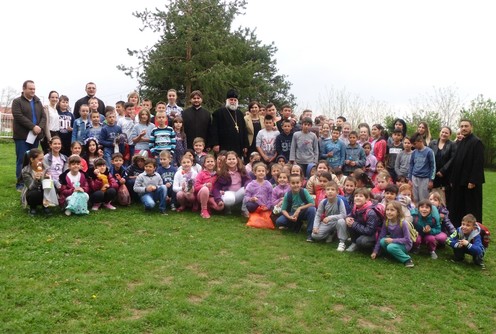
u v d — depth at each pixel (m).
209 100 22.58
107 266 5.98
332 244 7.77
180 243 7.05
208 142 10.45
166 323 4.69
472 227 7.40
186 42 22.47
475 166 8.40
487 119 26.72
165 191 8.66
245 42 24.88
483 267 7.29
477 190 8.49
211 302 5.23
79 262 6.00
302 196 8.13
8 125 25.52
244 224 8.46
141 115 9.91
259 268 6.30
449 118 28.22
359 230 7.38
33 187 7.92
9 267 5.71
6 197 9.09
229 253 6.84
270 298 5.45
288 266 6.51
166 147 9.52
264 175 8.71
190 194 8.86
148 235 7.35
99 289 5.31
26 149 9.71
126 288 5.40
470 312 5.69
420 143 8.97
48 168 8.50
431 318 5.38
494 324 5.45
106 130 9.57
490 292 6.32
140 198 9.05
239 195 9.07
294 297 5.52
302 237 8.02
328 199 7.84
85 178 8.49
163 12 22.77
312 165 9.78
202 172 9.04
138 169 9.23
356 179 8.88
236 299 5.34
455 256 7.55
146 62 22.56
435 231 7.71
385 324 5.18
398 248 7.02
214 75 21.84
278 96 27.02
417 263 7.22
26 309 4.76
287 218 8.28
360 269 6.64
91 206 8.77
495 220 10.75
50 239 6.78
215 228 8.03
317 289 5.81
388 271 6.69
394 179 10.02
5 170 12.07
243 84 23.61
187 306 5.05
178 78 22.98
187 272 5.99
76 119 9.92
